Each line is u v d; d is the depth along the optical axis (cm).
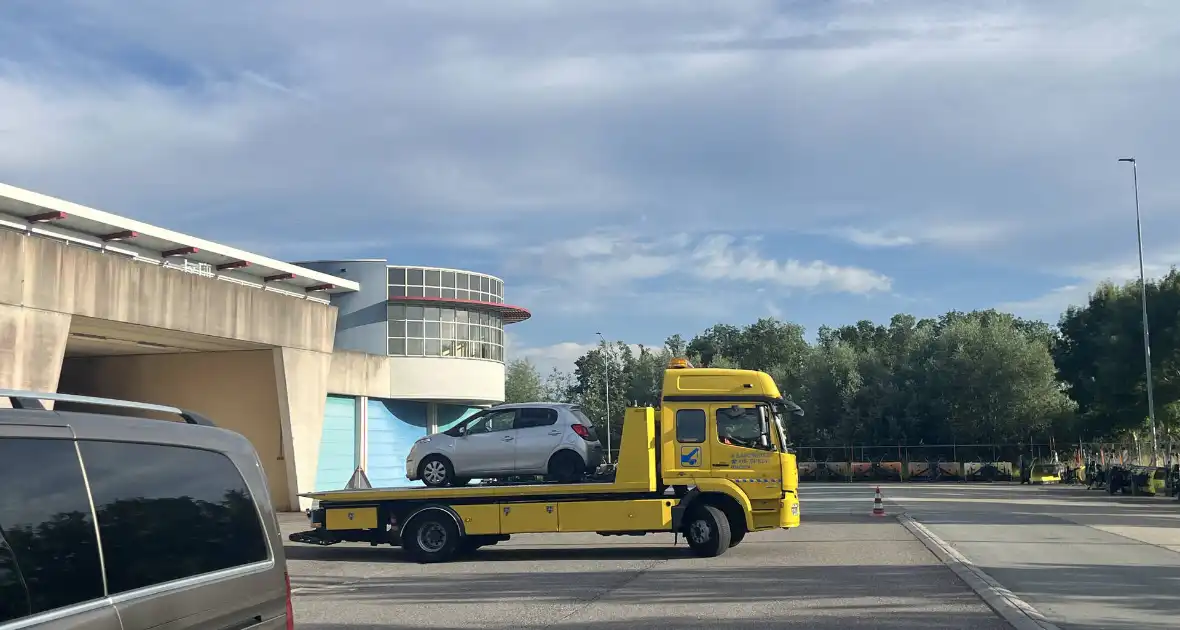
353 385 3183
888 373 6456
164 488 442
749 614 1033
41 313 1830
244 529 489
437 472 1741
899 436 6081
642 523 1616
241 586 473
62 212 2173
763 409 1645
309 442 2761
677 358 1694
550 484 1648
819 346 7281
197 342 2536
